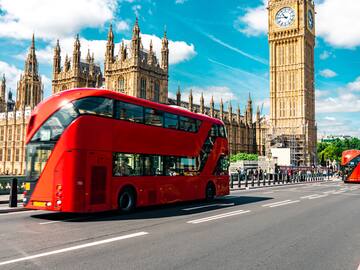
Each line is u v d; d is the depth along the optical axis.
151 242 11.81
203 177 24.78
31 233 13.28
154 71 91.56
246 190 40.09
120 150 18.39
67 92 17.14
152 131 20.55
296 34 128.62
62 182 16.23
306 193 34.97
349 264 9.48
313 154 134.62
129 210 18.83
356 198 29.58
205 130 25.41
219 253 10.45
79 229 14.21
